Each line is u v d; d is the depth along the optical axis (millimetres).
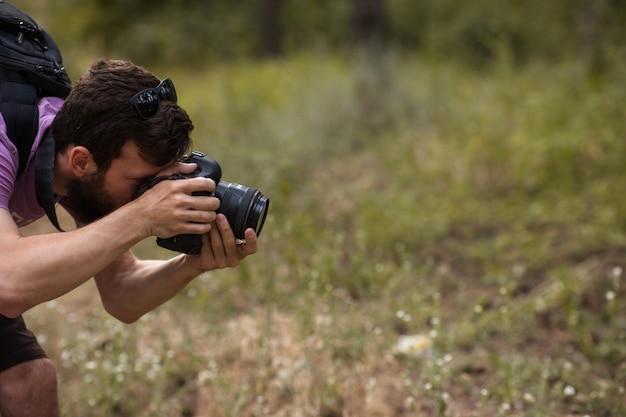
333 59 13906
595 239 6148
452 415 4379
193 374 4871
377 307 5242
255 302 5676
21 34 3127
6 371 3379
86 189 2986
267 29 23344
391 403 4527
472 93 10031
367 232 6531
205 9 24969
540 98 8586
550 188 7117
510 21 18641
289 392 4613
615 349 4844
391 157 8336
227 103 10711
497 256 6281
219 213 2963
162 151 2848
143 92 2826
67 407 4488
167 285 3441
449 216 6910
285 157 7660
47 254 2711
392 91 10609
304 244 6113
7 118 2895
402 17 25203
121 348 4719
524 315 5180
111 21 23688
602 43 9656
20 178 2982
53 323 5441
